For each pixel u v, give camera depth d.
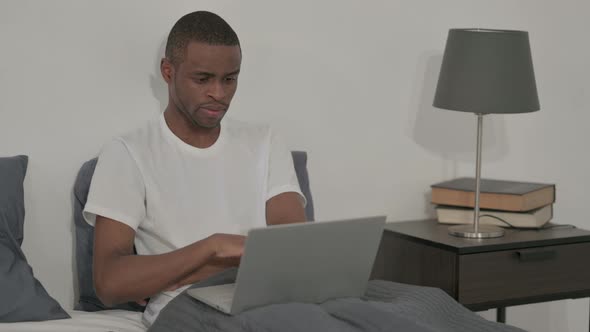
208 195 1.91
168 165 1.89
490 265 2.25
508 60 2.22
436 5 2.63
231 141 1.98
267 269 1.49
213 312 1.56
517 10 2.78
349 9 2.49
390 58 2.57
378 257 2.51
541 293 2.34
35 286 1.86
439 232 2.41
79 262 2.03
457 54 2.27
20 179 2.00
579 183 2.96
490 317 2.86
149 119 2.24
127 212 1.81
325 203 2.52
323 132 2.49
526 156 2.85
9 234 1.92
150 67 2.23
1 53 2.06
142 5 2.20
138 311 2.00
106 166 1.84
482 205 2.48
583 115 2.94
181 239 1.87
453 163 2.72
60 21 2.11
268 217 2.00
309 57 2.44
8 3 2.05
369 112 2.56
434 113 2.67
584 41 2.91
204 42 1.83
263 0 2.36
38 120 2.11
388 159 2.61
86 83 2.15
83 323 1.82
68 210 2.15
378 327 1.44
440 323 1.63
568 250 2.36
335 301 1.59
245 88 2.36
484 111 2.22
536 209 2.48
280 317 1.46
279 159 2.04
